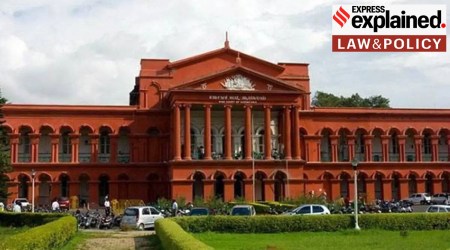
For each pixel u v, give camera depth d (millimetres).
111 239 32531
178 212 46688
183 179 59781
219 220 34406
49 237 23469
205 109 61500
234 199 59531
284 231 34469
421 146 72750
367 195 66750
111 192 65938
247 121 61906
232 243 28531
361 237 31156
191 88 61344
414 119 72812
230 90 61625
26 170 64500
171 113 64062
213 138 66250
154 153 67562
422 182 71312
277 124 67750
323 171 69312
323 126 70812
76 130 66500
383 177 70438
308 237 31469
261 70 70750
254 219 34406
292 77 71375
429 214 35656
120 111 67562
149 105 68438
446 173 72188
